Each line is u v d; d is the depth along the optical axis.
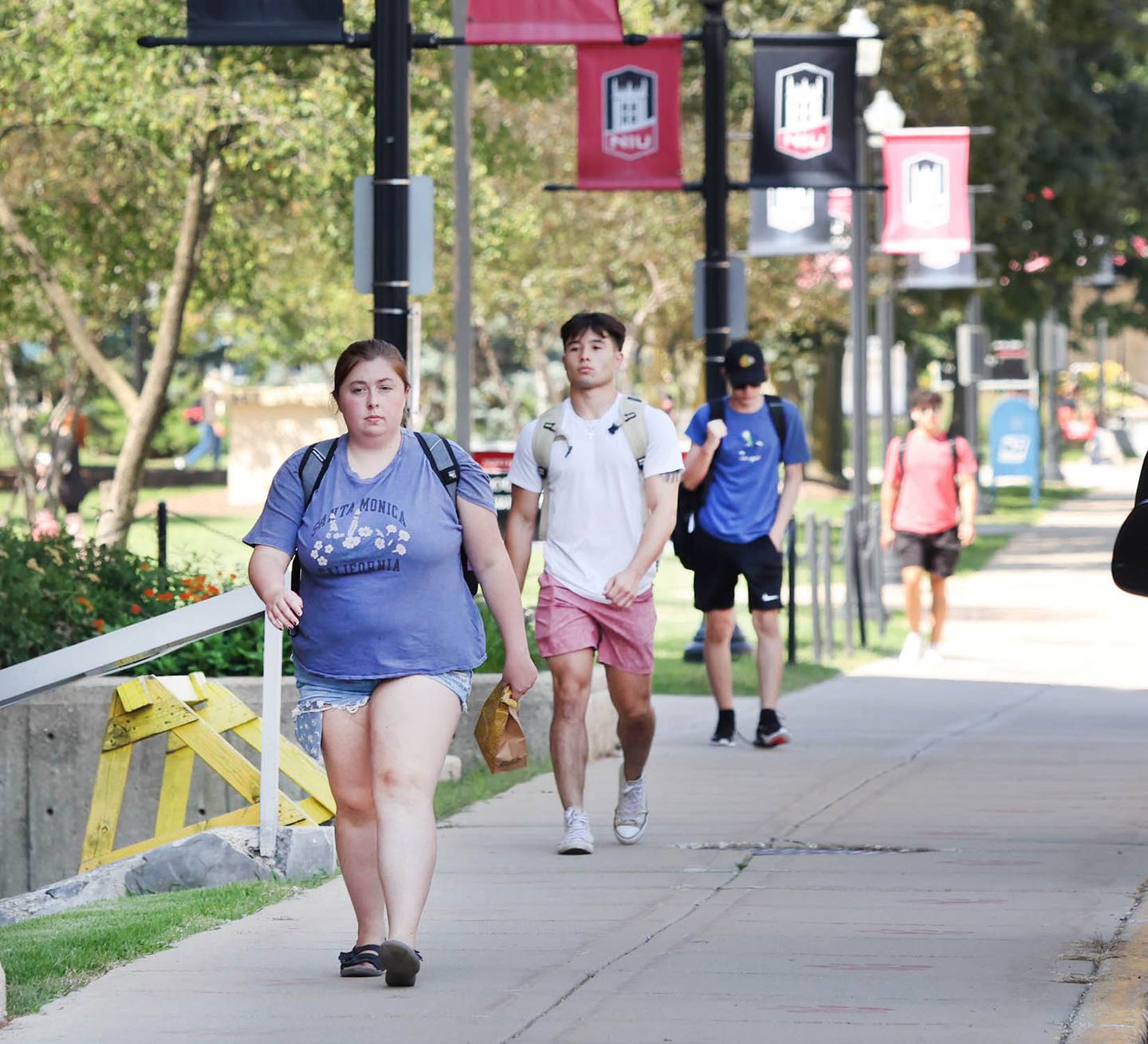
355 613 18.91
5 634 35.75
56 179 83.44
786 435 37.19
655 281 122.12
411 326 35.66
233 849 25.48
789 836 28.03
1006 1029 17.20
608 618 27.08
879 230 82.81
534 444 27.42
